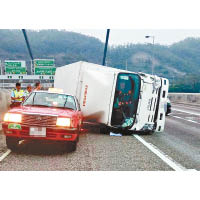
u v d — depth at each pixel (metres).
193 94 33.75
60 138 5.25
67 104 6.45
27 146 6.06
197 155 5.92
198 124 12.32
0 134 7.50
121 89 8.68
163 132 9.48
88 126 9.95
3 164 4.63
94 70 8.72
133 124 8.30
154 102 8.88
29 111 5.42
